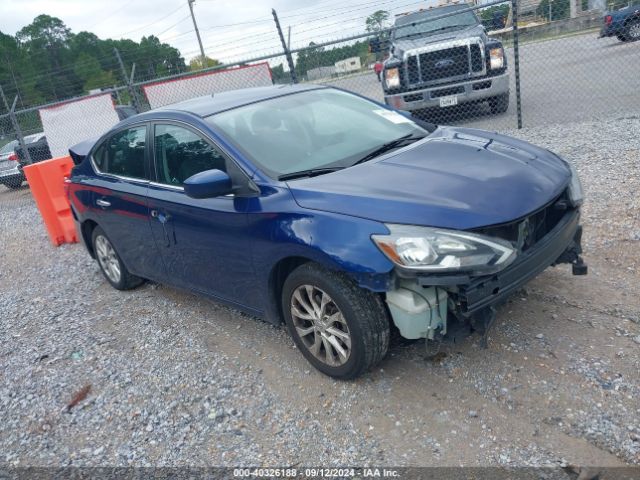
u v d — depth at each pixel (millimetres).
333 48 10750
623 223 4930
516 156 3619
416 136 4145
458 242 2861
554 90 11859
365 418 3135
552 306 3855
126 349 4395
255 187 3568
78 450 3336
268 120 4086
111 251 5488
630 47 15867
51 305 5668
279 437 3125
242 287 3855
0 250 8555
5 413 3844
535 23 13961
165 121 4371
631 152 6773
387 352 3416
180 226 4137
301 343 3576
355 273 2992
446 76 9781
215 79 11469
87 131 12547
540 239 3312
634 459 2576
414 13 11148
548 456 2664
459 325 3102
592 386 3055
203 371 3879
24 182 16609
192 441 3225
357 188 3248
